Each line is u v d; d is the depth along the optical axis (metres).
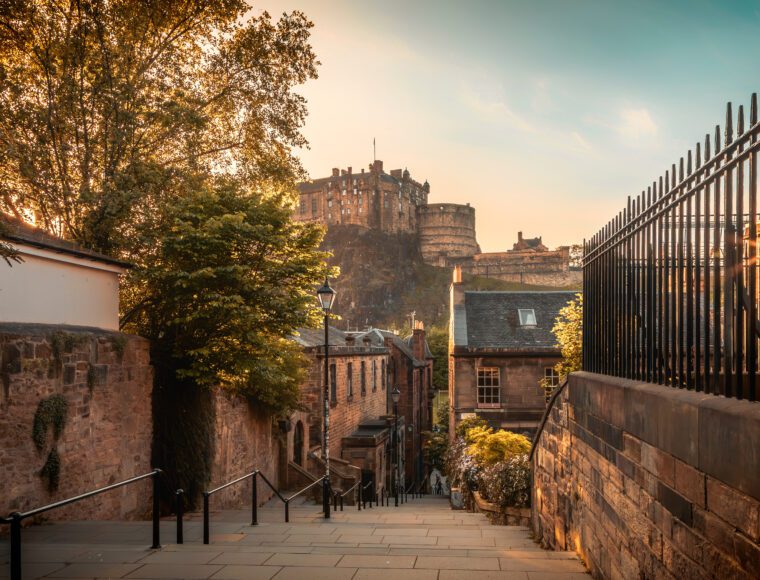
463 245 172.75
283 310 15.63
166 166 17.66
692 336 4.45
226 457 17.11
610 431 5.99
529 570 6.23
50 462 10.34
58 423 10.55
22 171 12.62
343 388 29.50
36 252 10.66
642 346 5.46
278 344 17.66
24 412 9.83
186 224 14.68
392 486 29.98
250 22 18.59
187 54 18.53
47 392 10.36
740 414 3.38
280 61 18.86
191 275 14.05
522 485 12.01
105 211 14.86
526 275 151.38
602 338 6.93
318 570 5.96
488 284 152.00
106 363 12.10
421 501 26.89
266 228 15.28
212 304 14.04
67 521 10.41
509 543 9.23
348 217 164.50
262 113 19.22
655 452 4.72
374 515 14.20
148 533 9.14
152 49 17.17
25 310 10.45
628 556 5.35
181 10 17.66
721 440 3.60
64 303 11.48
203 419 15.62
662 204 5.09
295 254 16.88
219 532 9.32
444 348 72.25
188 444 15.09
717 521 3.67
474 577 5.78
